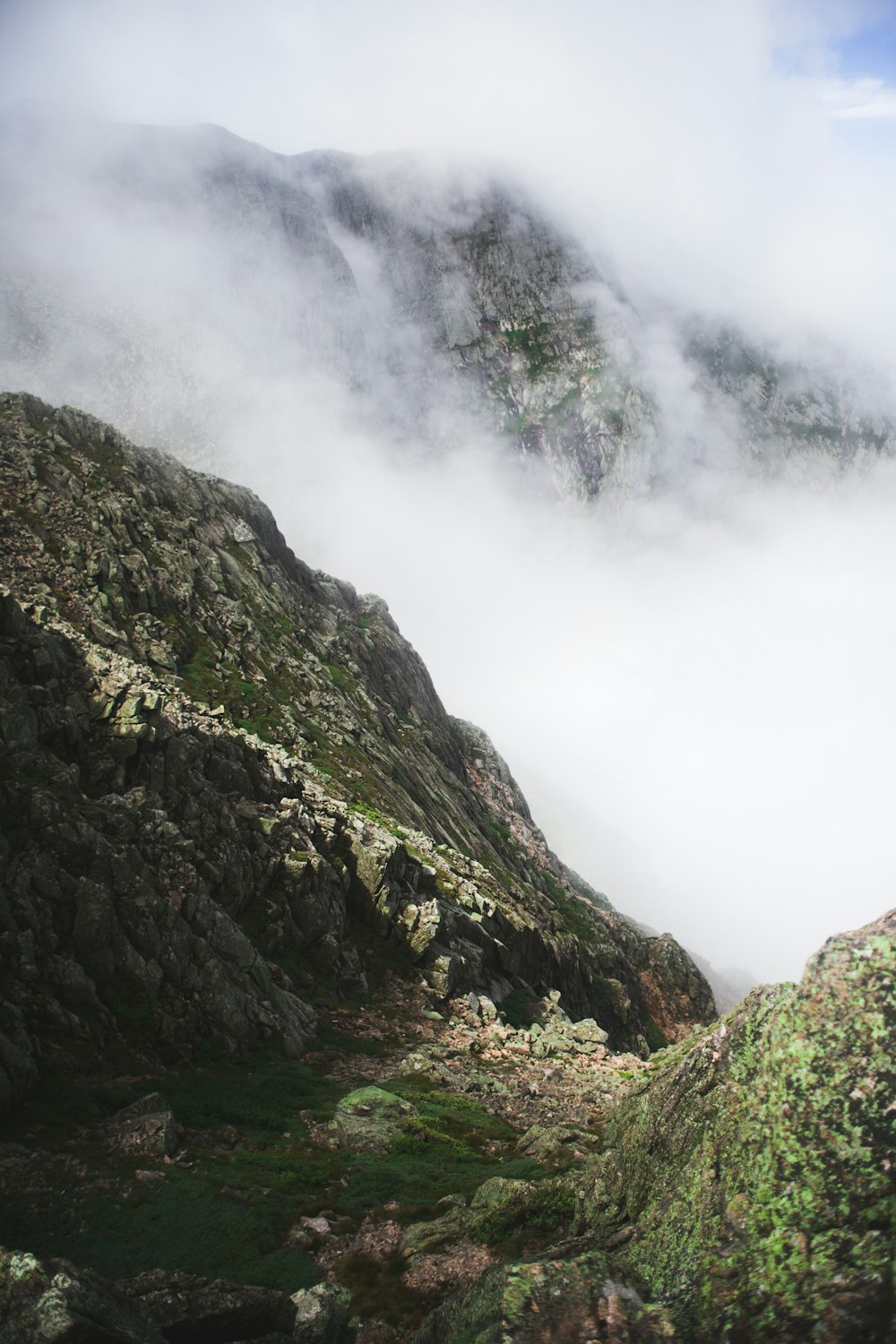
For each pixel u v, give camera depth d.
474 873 73.56
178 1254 19.03
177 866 36.12
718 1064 14.27
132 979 30.59
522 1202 19.78
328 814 53.91
